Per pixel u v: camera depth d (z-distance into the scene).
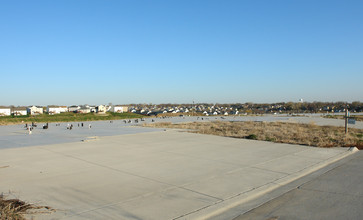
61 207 5.59
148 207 5.64
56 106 80.56
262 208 5.79
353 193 6.77
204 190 6.85
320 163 10.30
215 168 9.31
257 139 17.09
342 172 9.09
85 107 88.00
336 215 5.36
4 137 18.20
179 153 12.18
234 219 5.22
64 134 20.11
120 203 5.86
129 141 15.92
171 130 22.89
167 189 6.91
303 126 29.23
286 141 16.14
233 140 16.66
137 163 10.02
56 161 10.25
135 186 7.16
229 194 6.56
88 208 5.55
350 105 114.94
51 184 7.29
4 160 10.37
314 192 6.89
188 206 5.72
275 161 10.57
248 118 49.34
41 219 4.94
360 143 15.59
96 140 16.19
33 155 11.41
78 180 7.69
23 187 7.00
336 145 14.84
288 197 6.52
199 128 25.45
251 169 9.22
